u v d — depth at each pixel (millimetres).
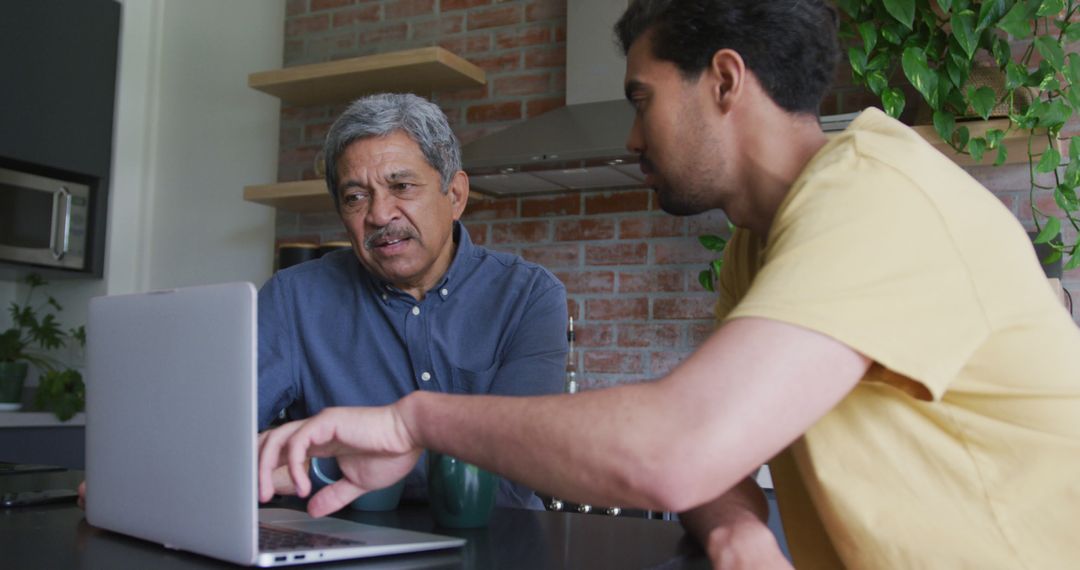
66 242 3656
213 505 889
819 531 1052
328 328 1772
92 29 3770
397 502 1324
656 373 3023
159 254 3920
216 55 3889
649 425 716
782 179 922
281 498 1418
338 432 864
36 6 3551
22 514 1197
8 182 3451
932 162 835
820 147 933
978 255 792
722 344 737
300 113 3674
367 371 1740
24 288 4055
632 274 3096
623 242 3121
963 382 818
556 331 1711
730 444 701
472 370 1719
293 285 1809
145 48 3988
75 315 3910
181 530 931
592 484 740
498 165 2846
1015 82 2369
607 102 2947
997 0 2344
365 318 1757
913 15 2434
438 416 830
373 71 3193
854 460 861
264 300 1798
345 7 3641
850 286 741
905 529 852
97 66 3789
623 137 2697
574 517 1262
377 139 1630
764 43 908
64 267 3666
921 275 757
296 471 863
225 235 3799
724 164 947
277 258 3611
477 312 1760
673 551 1013
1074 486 814
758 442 709
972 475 831
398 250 1651
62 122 3643
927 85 2396
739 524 955
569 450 739
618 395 743
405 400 862
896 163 810
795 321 727
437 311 1757
